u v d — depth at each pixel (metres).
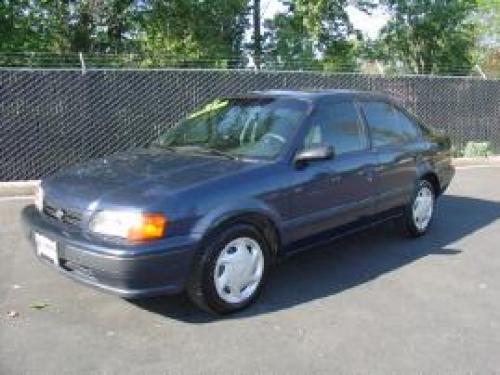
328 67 23.28
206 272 4.70
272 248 5.25
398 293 5.46
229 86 11.35
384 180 6.39
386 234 7.30
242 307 4.98
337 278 5.81
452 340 4.57
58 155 10.26
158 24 21.89
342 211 5.87
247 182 4.97
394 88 13.48
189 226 4.57
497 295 5.46
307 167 5.46
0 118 9.78
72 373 4.03
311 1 22.88
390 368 4.15
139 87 10.66
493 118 15.06
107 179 4.92
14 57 16.42
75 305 5.06
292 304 5.17
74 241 4.55
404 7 24.88
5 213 8.00
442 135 7.70
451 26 25.20
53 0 20.44
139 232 4.41
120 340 4.48
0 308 4.99
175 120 10.99
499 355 4.36
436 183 7.39
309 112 5.71
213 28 22.80
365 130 6.30
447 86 14.27
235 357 4.26
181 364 4.16
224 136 5.73
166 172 4.98
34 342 4.44
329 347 4.43
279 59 23.48
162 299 5.19
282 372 4.07
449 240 7.12
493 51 29.72
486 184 10.83
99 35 21.09
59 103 10.14
